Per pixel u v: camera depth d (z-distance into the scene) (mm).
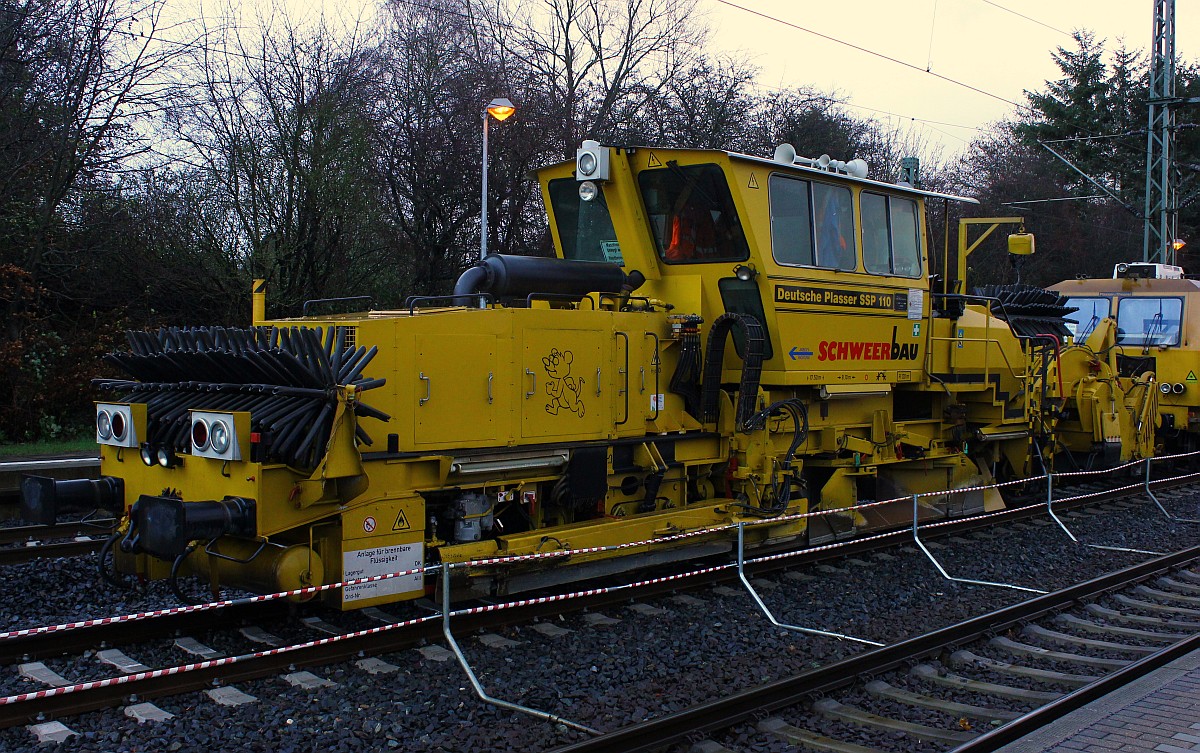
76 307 19516
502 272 7531
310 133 20266
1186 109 32500
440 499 6895
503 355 7004
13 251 18031
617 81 27703
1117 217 36031
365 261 21562
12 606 6926
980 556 9719
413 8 25141
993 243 37344
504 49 26500
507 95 24031
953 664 6543
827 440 9312
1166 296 16078
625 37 27906
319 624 6723
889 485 10445
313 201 19984
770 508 8516
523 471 7168
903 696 5852
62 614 6801
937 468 11016
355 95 21703
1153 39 23469
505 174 23797
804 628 7102
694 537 7957
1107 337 14328
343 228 20719
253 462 5781
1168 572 9266
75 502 6633
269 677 5660
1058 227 37812
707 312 8641
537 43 27000
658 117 28062
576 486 7355
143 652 6082
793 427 8938
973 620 7012
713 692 5723
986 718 5527
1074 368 13562
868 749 5043
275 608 6895
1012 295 12664
